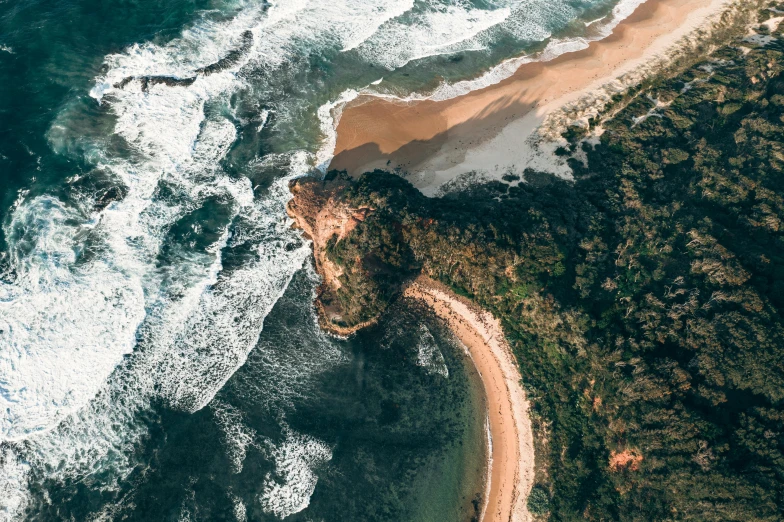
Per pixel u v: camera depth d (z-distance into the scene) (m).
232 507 46.31
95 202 55.47
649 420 44.06
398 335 53.84
